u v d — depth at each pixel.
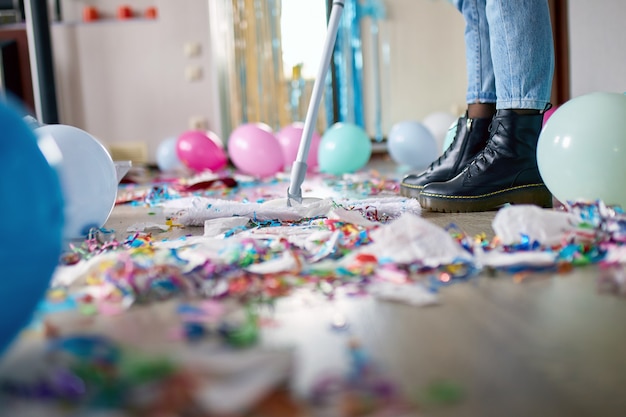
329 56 1.49
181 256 0.94
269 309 0.72
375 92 4.57
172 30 4.37
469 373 0.54
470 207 1.49
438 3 4.54
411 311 0.70
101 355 0.56
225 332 0.62
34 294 0.59
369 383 0.51
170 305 0.75
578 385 0.51
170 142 3.68
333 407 0.47
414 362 0.56
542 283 0.80
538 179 1.52
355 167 2.92
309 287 0.80
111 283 0.78
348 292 0.77
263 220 1.36
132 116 4.43
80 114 4.41
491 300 0.74
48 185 0.61
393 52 4.58
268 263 0.88
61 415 0.47
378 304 0.73
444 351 0.58
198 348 0.59
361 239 1.00
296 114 4.42
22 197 0.57
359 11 4.47
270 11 4.30
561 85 3.15
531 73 1.46
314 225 1.27
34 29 3.95
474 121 1.64
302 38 4.36
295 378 0.53
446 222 1.34
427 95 4.64
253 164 2.92
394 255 0.89
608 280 0.80
